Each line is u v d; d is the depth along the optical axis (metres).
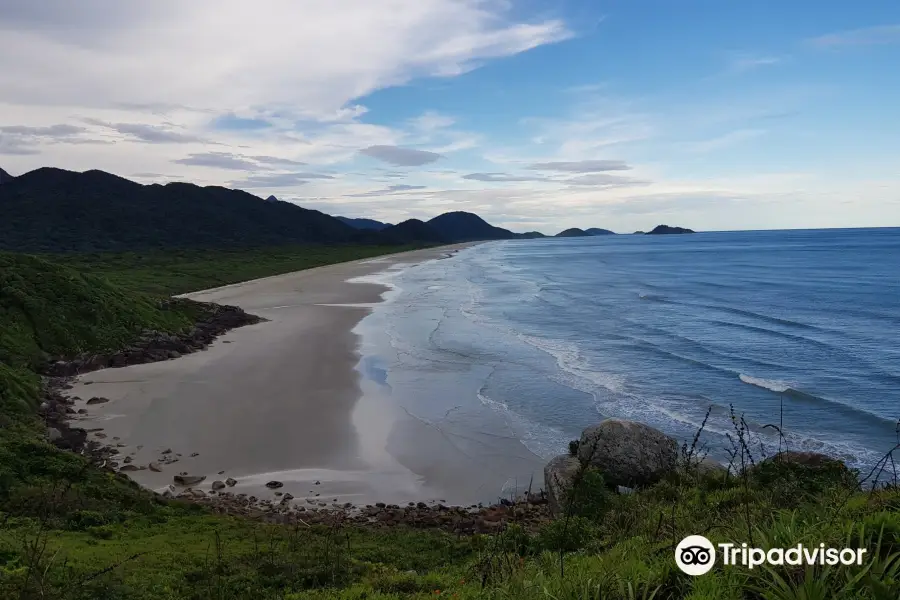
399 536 13.60
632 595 4.98
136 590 9.29
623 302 57.56
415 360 32.88
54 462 16.14
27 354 29.33
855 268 86.94
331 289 72.94
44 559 9.61
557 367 31.09
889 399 24.64
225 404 24.88
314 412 23.95
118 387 27.31
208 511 15.48
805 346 35.00
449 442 20.92
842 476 10.41
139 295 42.56
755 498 9.68
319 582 9.88
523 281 83.69
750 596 4.83
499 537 9.84
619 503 11.45
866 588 4.26
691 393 26.20
